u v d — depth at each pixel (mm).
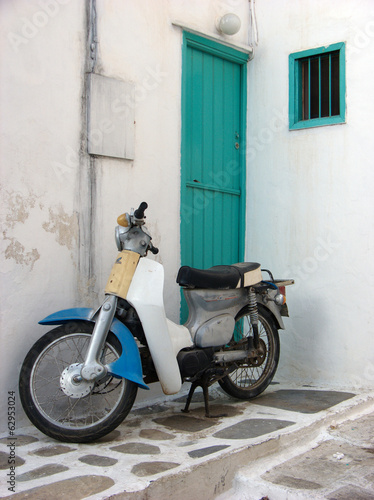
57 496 2350
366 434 3484
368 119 4352
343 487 2725
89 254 3682
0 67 3213
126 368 3043
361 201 4375
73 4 3588
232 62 4973
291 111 4773
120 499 2350
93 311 3145
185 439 3139
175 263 4305
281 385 4539
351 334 4398
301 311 4676
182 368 3420
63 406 3465
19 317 3301
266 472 2922
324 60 4656
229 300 3809
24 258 3326
